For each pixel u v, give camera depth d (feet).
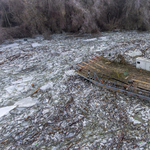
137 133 23.98
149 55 49.93
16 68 51.90
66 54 58.70
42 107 32.65
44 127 27.53
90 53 56.80
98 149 22.52
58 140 24.82
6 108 33.42
